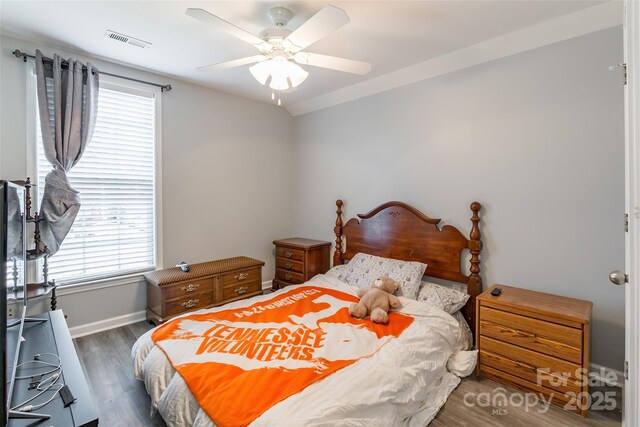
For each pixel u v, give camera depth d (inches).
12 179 93.4
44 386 48.8
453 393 78.2
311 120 159.0
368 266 118.6
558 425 67.5
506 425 67.5
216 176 140.5
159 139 122.0
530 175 91.9
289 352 67.3
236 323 82.0
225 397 52.6
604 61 79.7
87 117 100.8
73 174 104.8
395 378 62.3
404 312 91.8
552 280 88.9
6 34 90.1
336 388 55.4
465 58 101.3
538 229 91.0
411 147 119.5
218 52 101.3
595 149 81.4
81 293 108.3
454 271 106.3
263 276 160.4
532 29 86.2
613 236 79.5
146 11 78.4
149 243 123.1
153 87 119.6
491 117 98.9
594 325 82.3
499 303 81.5
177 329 78.2
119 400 75.4
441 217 111.7
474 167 103.1
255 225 156.2
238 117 147.0
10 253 51.3
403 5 75.3
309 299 101.8
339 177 146.7
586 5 76.0
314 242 150.4
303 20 81.9
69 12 78.8
